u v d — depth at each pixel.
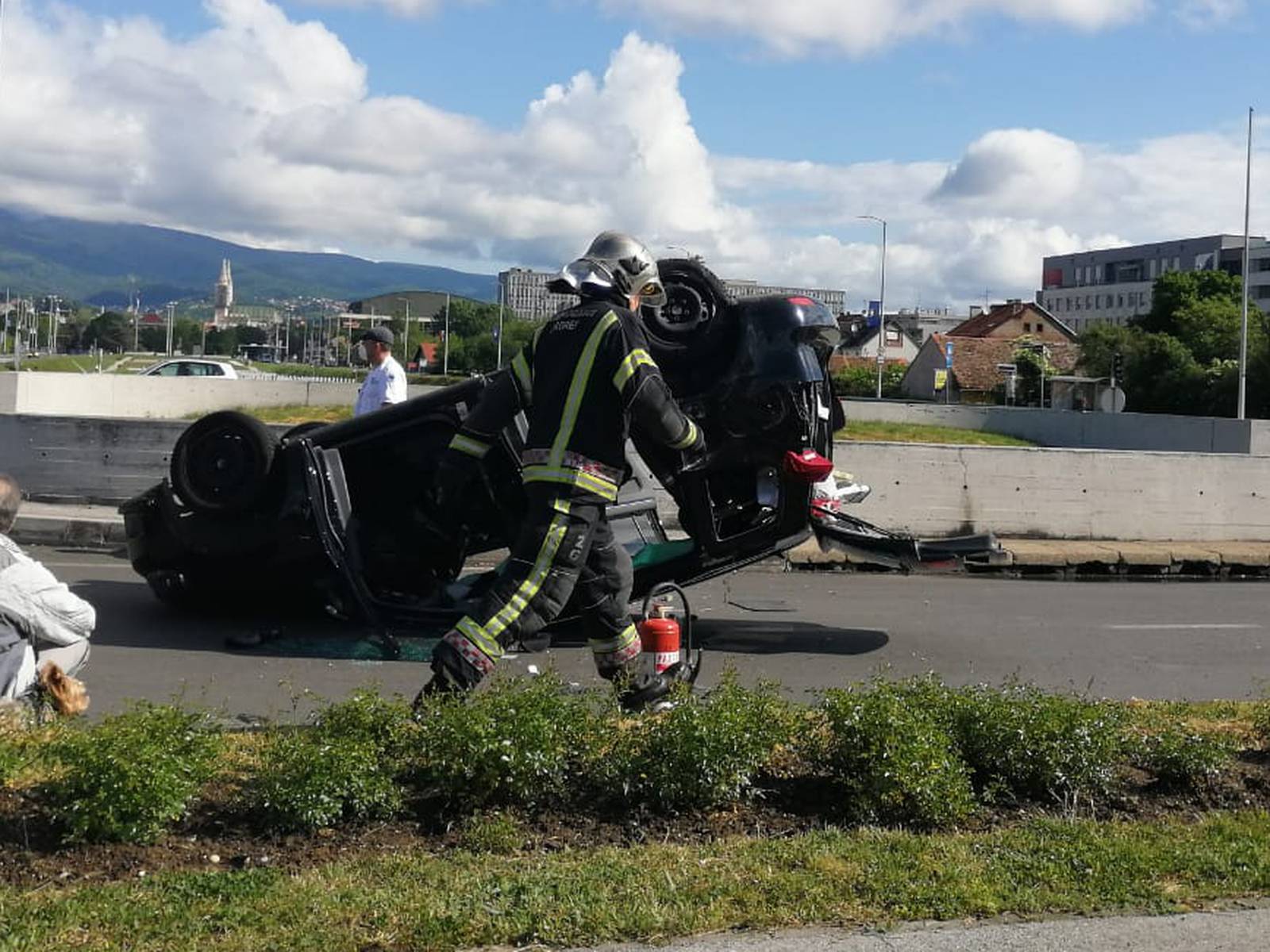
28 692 6.07
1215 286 95.75
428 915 4.01
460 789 4.99
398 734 5.14
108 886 4.25
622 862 4.54
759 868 4.50
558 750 5.08
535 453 5.98
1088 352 74.75
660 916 4.07
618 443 6.04
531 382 6.23
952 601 12.02
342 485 8.90
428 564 9.32
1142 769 5.73
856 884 4.39
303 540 9.04
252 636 8.88
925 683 6.01
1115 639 10.23
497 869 4.46
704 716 5.23
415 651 8.71
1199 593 13.12
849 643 9.75
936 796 5.09
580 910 4.10
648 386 5.92
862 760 5.23
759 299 8.95
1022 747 5.41
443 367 105.56
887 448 15.18
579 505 5.95
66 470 15.30
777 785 5.38
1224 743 5.72
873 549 9.34
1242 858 4.71
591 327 5.96
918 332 173.75
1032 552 14.37
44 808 4.77
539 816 5.02
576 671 8.36
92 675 7.92
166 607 10.17
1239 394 44.50
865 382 93.62
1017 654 9.50
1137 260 175.00
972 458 15.35
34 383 34.00
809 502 8.75
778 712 5.58
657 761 5.12
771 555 9.11
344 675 8.12
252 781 5.04
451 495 6.48
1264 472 16.02
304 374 83.00
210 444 9.06
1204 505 15.87
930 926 4.15
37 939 3.81
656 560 9.14
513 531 9.17
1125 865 4.62
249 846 4.70
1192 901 4.39
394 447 9.20
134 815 4.61
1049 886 4.43
